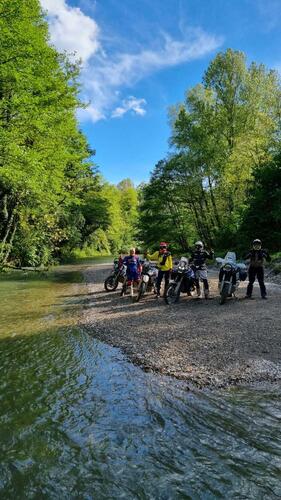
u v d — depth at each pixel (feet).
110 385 15.87
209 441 11.32
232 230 84.89
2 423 12.76
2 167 45.42
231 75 98.43
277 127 89.51
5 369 18.01
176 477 9.77
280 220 69.51
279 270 49.24
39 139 54.65
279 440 11.27
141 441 11.45
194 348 20.12
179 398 14.37
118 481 9.70
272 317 25.94
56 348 21.38
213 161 89.97
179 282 34.35
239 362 17.69
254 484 9.41
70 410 13.62
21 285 53.36
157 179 100.89
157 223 105.29
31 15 48.42
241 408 13.37
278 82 96.27
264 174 71.41
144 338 22.71
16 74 43.80
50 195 65.51
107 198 195.21
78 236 146.72
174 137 96.73
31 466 10.43
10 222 71.92
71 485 9.62
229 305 31.45
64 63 58.03
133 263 38.91
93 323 27.58
